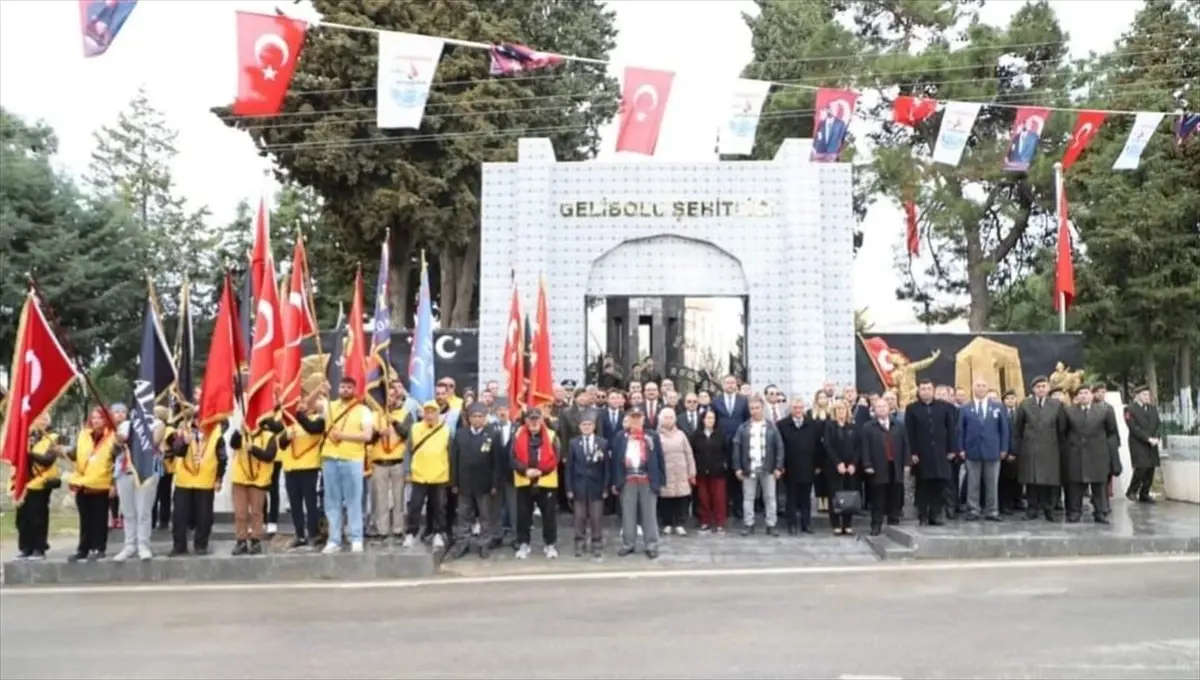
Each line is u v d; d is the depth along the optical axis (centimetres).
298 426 1532
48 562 1430
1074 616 1065
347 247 3859
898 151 3731
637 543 1672
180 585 1376
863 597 1198
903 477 1781
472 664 881
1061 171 2525
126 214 4612
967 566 1443
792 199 2191
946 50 3825
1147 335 3675
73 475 1474
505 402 1861
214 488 1495
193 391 1619
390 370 1850
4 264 4047
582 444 1588
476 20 3638
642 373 2208
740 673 840
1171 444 2241
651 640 972
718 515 1792
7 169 4216
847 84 3744
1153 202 3472
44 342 1477
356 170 3541
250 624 1084
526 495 1578
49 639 1023
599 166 2222
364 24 3450
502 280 2209
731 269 2220
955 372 2297
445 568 1487
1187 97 3572
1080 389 1962
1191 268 3506
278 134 3506
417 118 1517
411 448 1598
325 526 1625
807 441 1767
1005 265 4403
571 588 1298
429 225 3609
